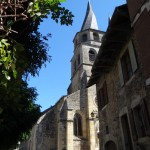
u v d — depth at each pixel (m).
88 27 44.03
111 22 8.02
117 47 9.24
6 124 7.20
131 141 8.34
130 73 8.62
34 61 6.77
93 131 27.91
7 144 8.16
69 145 26.14
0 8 2.45
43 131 27.58
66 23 3.62
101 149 10.97
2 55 2.73
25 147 30.69
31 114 8.38
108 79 10.76
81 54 38.25
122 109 8.81
